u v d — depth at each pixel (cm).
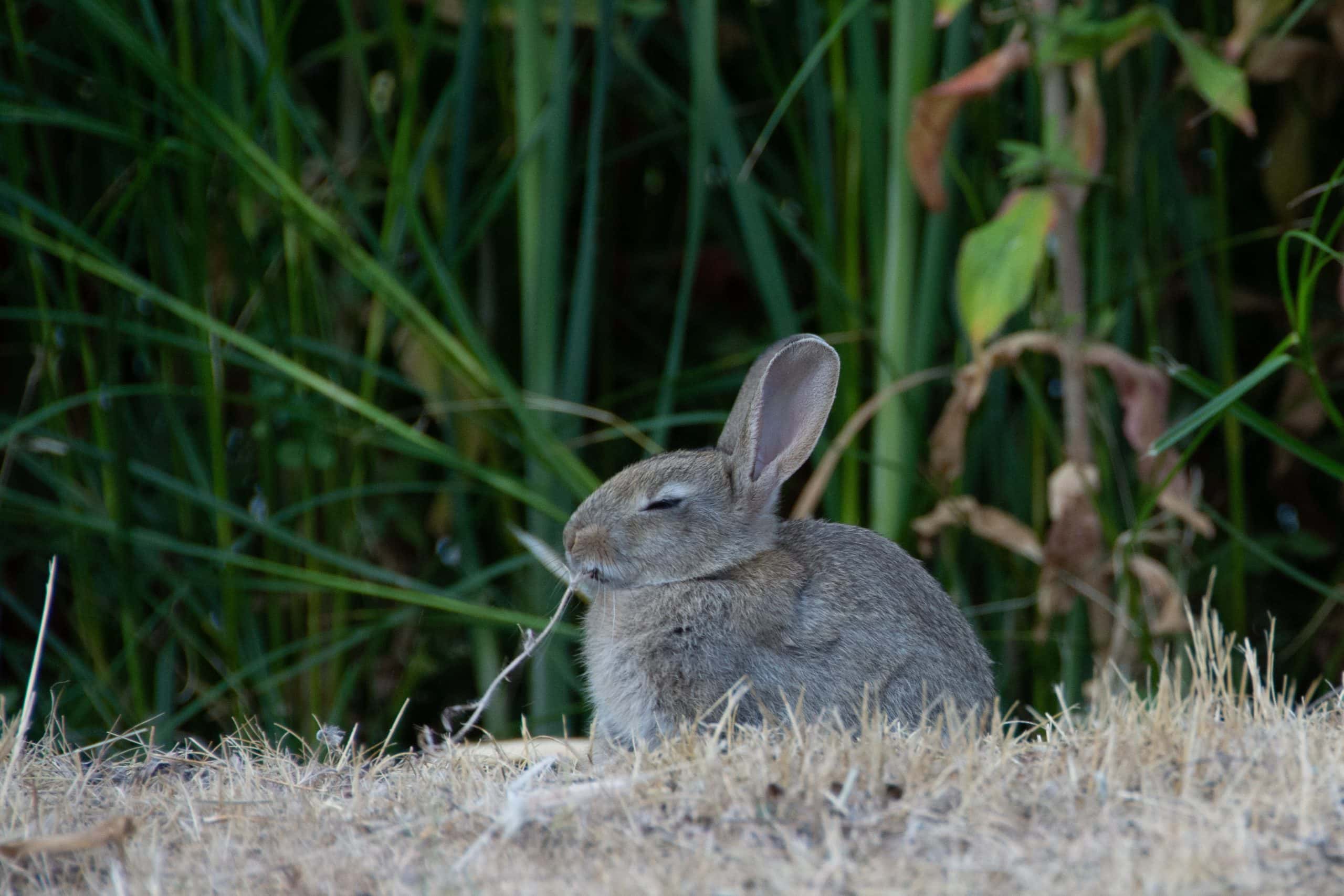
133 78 892
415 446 843
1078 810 439
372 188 1030
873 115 852
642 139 991
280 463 931
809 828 433
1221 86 744
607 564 648
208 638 955
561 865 422
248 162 831
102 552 934
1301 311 658
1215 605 945
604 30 868
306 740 902
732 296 1100
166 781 558
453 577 1022
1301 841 404
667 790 464
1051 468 932
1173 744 482
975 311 748
